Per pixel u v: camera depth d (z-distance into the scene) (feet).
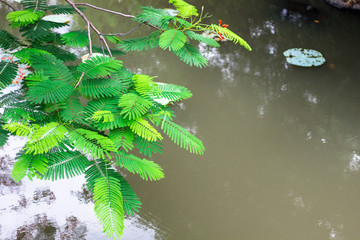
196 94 19.11
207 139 16.31
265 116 17.93
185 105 18.34
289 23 26.84
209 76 20.53
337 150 16.33
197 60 4.95
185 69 20.99
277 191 14.11
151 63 21.26
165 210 12.75
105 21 25.13
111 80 4.47
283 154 15.93
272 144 16.39
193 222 12.37
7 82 5.01
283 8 29.22
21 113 4.21
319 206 13.62
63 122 4.10
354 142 16.76
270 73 21.13
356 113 18.54
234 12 28.14
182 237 11.76
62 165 3.75
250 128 17.17
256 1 30.25
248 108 18.42
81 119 4.14
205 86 19.72
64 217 11.72
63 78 4.48
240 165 15.20
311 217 13.12
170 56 22.20
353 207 13.70
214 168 14.94
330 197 13.99
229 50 23.04
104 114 3.97
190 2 29.58
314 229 12.69
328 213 13.33
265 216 12.94
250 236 12.19
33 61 4.59
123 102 4.06
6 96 4.61
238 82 20.21
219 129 16.97
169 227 12.07
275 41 24.36
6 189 12.51
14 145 13.64
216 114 17.85
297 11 28.78
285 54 22.71
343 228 12.75
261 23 26.66
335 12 28.86
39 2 6.14
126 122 4.06
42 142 3.64
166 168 14.70
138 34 23.70
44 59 4.63
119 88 4.39
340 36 25.40
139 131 3.97
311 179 14.80
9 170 12.78
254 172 14.89
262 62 22.07
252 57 22.49
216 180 14.35
